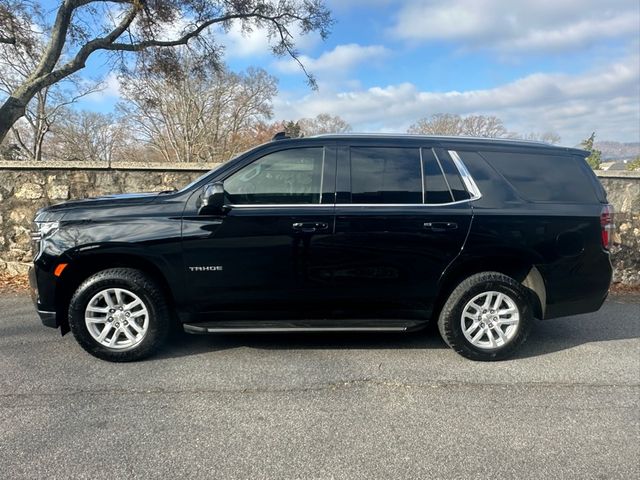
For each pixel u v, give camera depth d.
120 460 2.45
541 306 3.90
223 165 3.75
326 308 3.79
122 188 6.90
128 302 3.73
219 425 2.81
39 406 3.00
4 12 9.27
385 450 2.58
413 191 3.73
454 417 2.96
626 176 6.99
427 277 3.75
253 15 12.15
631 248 6.77
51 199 6.75
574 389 3.38
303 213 3.61
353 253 3.66
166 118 43.06
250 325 3.75
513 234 3.74
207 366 3.67
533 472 2.42
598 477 2.38
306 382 3.41
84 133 43.38
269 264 3.63
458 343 3.82
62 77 9.48
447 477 2.36
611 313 5.38
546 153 3.98
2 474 2.31
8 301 5.54
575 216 3.82
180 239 3.56
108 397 3.14
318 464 2.45
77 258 3.53
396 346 4.16
